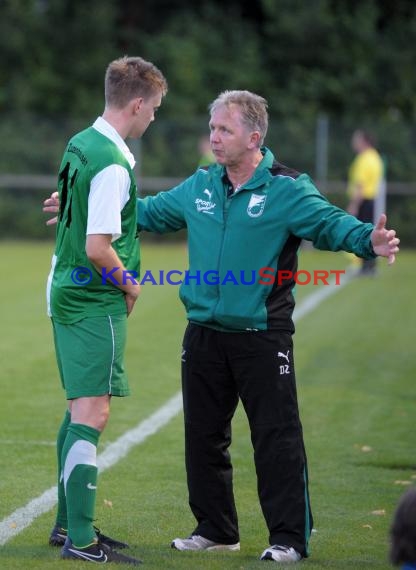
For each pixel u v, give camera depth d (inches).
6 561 695.1
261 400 719.7
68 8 4153.5
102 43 4124.0
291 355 728.3
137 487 912.3
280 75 4264.3
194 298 730.2
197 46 4195.4
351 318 1946.4
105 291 703.1
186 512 842.8
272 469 719.7
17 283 2413.9
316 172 3590.1
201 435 743.1
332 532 792.9
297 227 711.1
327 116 4116.6
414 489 524.7
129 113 703.7
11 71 4077.3
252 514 844.6
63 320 705.0
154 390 1315.2
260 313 713.0
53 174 3668.8
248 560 719.7
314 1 4266.7
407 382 1386.6
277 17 4269.2
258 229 711.7
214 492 749.9
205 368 733.3
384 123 3634.4
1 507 844.6
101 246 681.6
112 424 1139.9
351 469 980.6
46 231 3661.4
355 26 4202.8
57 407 1211.9
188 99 4010.8
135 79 700.7
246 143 707.4
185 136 3661.4
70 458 698.2
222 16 4347.9
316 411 1216.2
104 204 682.2
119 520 820.0
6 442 1054.4
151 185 3634.4
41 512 831.1
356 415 1198.3
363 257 700.0
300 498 721.6
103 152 689.0
